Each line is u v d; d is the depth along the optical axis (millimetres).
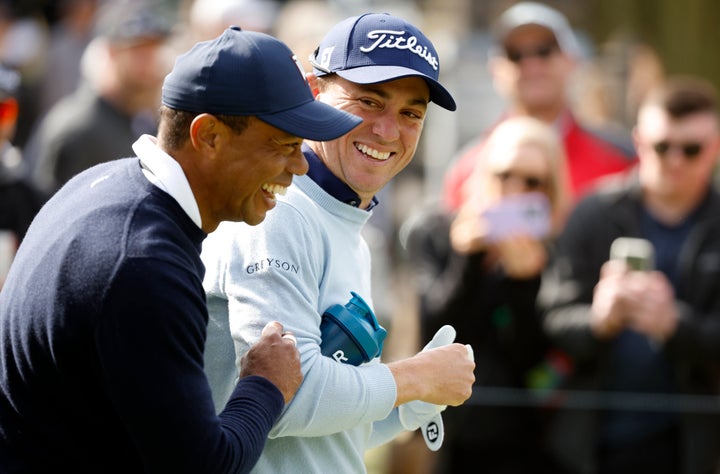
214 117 8359
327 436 9891
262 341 8977
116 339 7934
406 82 9922
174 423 7980
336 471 9969
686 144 16516
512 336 16125
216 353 9766
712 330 16172
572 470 16172
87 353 8078
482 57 29812
